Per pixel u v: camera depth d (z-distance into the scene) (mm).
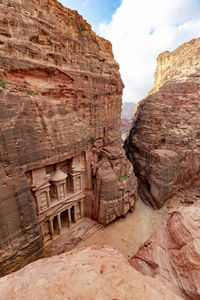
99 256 6164
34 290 3826
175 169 21703
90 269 4758
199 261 5242
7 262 10578
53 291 3695
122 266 5352
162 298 3826
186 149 23047
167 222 7988
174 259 6062
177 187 23469
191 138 23578
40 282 4234
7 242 10508
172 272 5766
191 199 22578
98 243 15922
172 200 22938
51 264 5520
